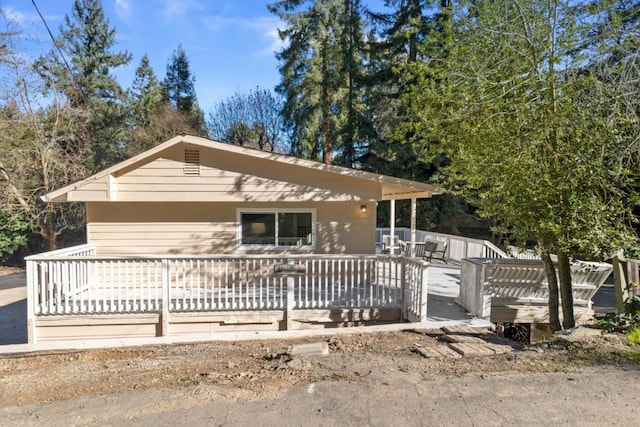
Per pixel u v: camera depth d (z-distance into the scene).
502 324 7.29
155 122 23.23
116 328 6.79
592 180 5.16
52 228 16.88
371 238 9.19
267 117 28.16
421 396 3.10
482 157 6.09
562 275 6.28
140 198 7.98
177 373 3.94
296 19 19.55
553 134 5.75
